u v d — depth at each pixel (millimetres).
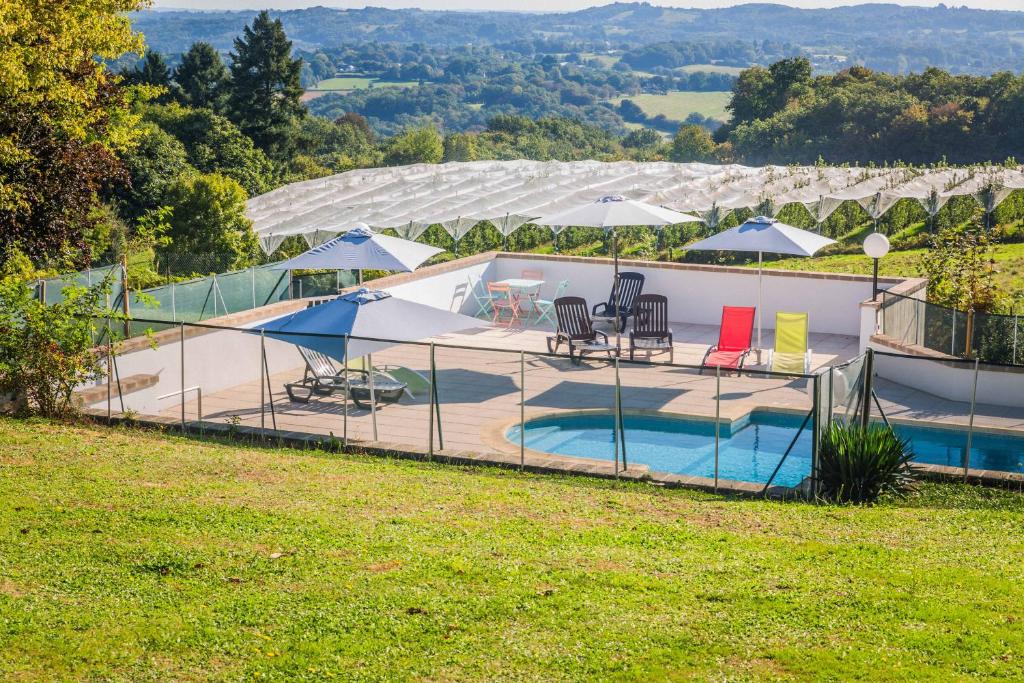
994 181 31656
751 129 75750
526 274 22953
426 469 11516
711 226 31359
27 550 7598
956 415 14711
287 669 5781
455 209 31094
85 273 15922
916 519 9586
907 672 5762
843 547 8367
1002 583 7371
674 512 9648
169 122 64938
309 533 8266
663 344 19406
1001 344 15383
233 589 6949
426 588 7035
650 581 7262
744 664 5914
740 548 8266
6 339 12883
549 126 98188
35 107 18281
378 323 13445
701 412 14328
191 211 37531
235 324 17438
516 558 7770
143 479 10008
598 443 13602
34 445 11242
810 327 20547
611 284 22125
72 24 18031
